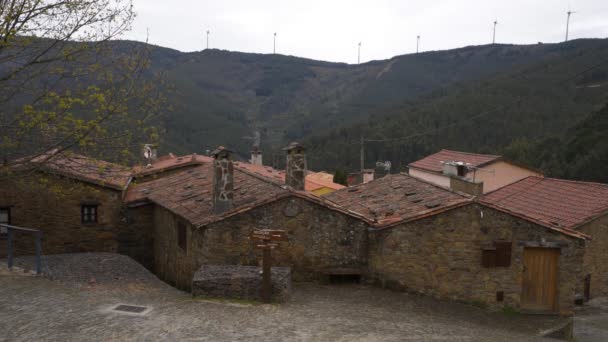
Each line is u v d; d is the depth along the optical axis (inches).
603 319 645.3
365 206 678.5
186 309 419.2
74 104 497.4
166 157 1270.9
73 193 718.5
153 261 758.5
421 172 1323.8
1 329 351.6
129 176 734.5
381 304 498.0
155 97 562.9
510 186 976.3
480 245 534.9
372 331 392.2
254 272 478.9
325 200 564.7
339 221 558.9
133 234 753.6
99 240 741.9
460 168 1145.4
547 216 780.0
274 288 462.6
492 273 537.0
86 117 522.0
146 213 757.9
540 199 863.1
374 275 557.0
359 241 563.5
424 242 538.9
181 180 786.2
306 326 388.5
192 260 562.3
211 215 543.8
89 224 735.7
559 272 539.2
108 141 532.1
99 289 496.7
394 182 774.5
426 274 538.9
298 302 474.3
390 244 542.9
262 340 344.8
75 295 453.4
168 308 421.7
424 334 401.4
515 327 494.3
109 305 423.8
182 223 603.2
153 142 573.0
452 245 536.1
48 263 640.4
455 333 419.8
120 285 540.7
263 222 540.7
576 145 1593.3
